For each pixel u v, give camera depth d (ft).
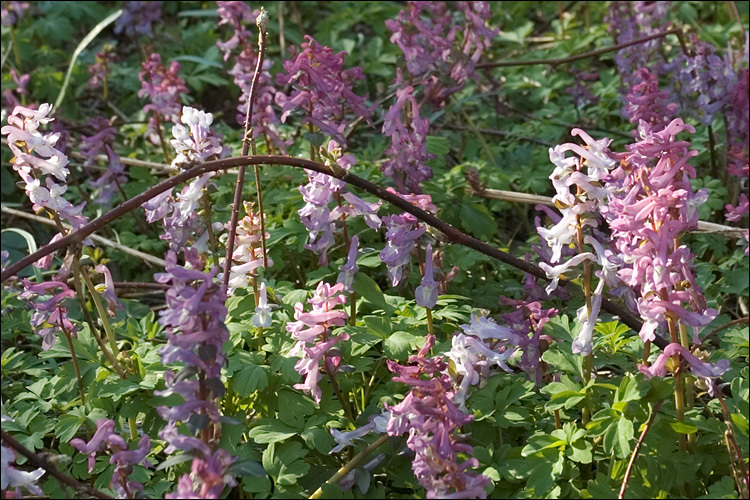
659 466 11.42
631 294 12.57
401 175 16.43
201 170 11.76
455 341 11.46
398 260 12.64
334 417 12.72
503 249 18.39
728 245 19.01
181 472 12.34
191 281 10.36
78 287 12.07
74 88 29.27
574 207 11.19
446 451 10.33
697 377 11.28
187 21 34.42
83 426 13.80
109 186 20.66
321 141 15.29
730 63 19.17
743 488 11.10
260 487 11.53
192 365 10.22
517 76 26.96
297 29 32.40
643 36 25.08
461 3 19.60
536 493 11.02
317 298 11.91
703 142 21.67
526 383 12.52
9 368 15.65
